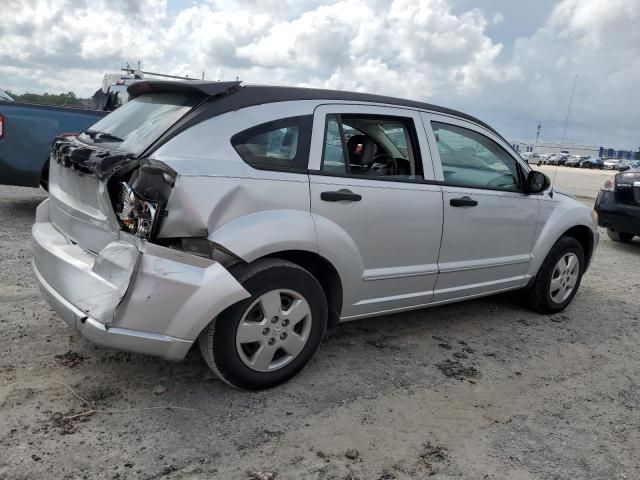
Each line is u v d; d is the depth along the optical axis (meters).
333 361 3.90
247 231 3.04
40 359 3.52
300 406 3.25
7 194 9.04
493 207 4.46
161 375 3.45
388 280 3.86
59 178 3.60
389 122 3.93
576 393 3.73
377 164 3.84
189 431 2.91
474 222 4.33
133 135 3.26
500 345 4.47
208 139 3.06
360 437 3.00
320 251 3.38
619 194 8.70
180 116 3.13
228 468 2.65
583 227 5.42
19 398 3.06
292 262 3.38
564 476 2.81
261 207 3.13
